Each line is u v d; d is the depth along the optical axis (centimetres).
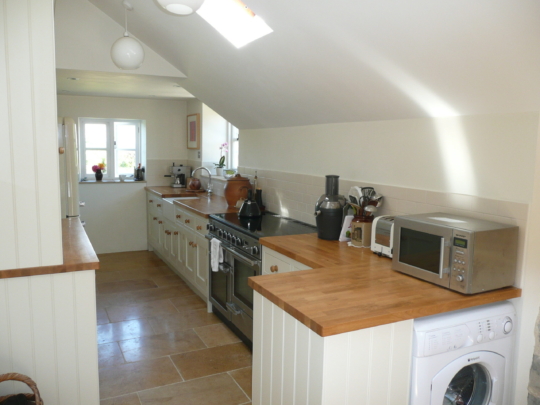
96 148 662
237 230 360
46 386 235
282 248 287
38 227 224
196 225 456
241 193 463
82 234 308
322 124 361
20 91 216
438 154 257
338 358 173
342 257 265
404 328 187
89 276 236
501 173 223
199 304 449
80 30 390
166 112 666
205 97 458
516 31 165
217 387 298
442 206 255
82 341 239
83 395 242
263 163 462
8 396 210
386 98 265
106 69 400
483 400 217
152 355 341
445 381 194
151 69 414
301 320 179
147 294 476
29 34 214
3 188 217
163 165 674
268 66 305
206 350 350
